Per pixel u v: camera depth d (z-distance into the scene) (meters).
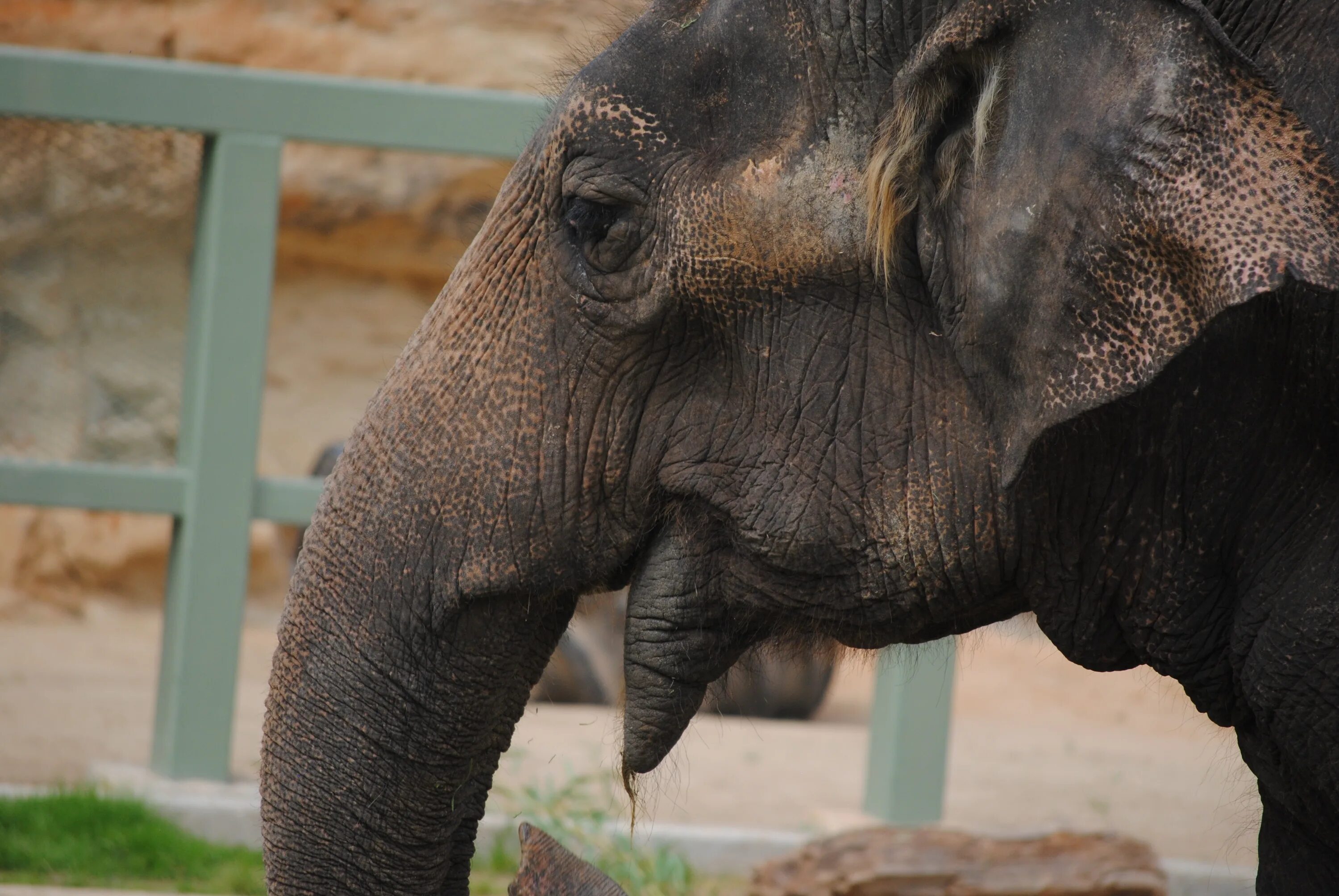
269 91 11.61
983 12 3.92
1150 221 3.66
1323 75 4.05
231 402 11.55
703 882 10.62
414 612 4.64
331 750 4.70
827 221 4.27
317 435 25.48
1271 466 4.32
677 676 4.73
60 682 17.00
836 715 19.95
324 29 24.00
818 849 9.12
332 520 4.73
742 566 4.62
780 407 4.44
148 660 19.50
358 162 24.97
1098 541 4.48
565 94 4.61
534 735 15.09
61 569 23.52
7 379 16.97
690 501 4.60
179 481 11.58
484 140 11.84
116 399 17.30
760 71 4.36
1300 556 4.34
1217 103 3.66
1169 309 3.66
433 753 4.74
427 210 25.42
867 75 4.25
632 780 4.82
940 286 4.10
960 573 4.48
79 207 14.89
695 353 4.50
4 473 11.38
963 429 4.36
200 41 23.91
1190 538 4.43
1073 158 3.76
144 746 13.59
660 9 4.58
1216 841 12.64
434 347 4.72
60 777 12.12
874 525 4.45
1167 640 4.55
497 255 4.69
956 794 14.05
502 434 4.59
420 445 4.65
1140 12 3.76
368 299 25.78
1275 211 3.58
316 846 4.73
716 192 4.35
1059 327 3.77
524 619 4.72
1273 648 4.36
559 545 4.60
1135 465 4.38
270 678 4.83
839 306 4.34
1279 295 4.07
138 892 9.29
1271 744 4.68
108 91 11.45
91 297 16.62
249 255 11.59
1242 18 4.14
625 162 4.45
